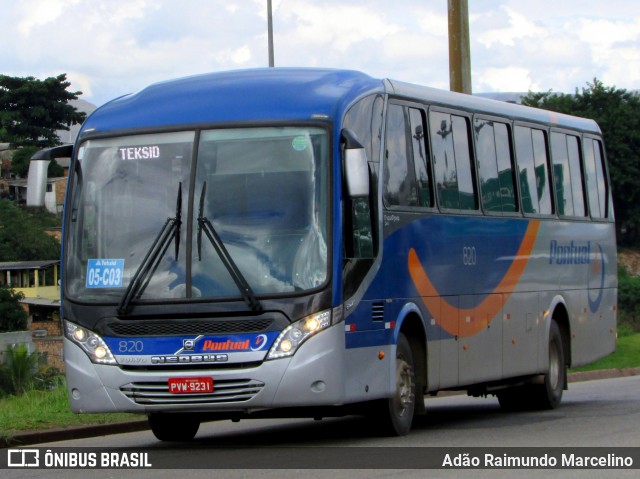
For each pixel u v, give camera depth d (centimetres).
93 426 1487
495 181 1644
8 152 10519
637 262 8238
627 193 8306
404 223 1359
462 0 2175
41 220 8962
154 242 1205
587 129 2016
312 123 1212
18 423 1475
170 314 1188
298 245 1184
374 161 1299
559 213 1861
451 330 1474
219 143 1223
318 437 1380
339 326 1184
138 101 1295
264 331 1171
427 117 1462
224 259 1185
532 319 1738
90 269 1230
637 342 3647
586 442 1270
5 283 7950
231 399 1176
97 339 1213
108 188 1245
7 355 2586
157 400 1189
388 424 1334
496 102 1695
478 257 1563
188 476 1031
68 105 10762
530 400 1808
